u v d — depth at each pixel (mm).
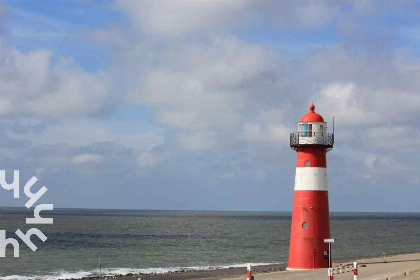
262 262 78562
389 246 108750
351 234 147625
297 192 50531
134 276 61969
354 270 38062
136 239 120625
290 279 43438
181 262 78062
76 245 102750
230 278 52406
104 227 175625
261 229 173000
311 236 49656
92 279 60156
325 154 50812
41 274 65312
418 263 58250
